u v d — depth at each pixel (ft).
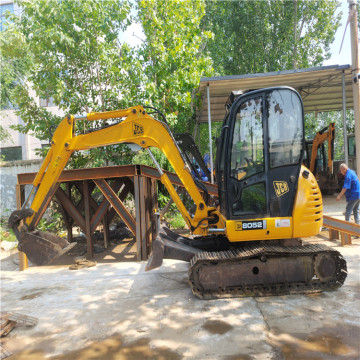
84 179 22.24
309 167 46.06
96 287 16.76
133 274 18.72
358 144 28.45
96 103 34.68
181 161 17.22
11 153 57.36
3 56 36.19
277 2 66.74
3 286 17.87
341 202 38.78
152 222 25.85
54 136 17.60
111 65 33.81
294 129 14.48
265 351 9.96
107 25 33.83
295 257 14.56
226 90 37.19
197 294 14.33
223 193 16.03
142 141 17.22
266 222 14.29
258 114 14.51
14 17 32.89
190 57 39.27
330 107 53.83
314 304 13.15
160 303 14.16
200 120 52.06
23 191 22.67
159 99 37.40
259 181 14.49
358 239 23.27
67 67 34.19
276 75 31.27
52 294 16.11
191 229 17.31
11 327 12.37
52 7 31.04
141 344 10.80
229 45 65.51
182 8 38.06
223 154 16.26
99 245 26.96
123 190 27.63
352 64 28.48
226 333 11.19
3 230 32.50
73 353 10.50
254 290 14.42
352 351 9.74
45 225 32.86
